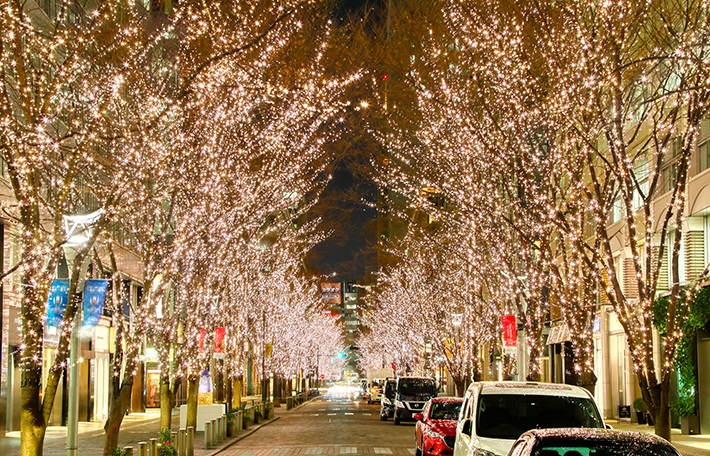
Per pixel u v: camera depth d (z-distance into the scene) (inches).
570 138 596.4
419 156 857.5
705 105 518.0
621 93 536.4
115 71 561.6
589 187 882.1
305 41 701.3
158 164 585.9
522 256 788.0
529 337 786.8
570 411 424.8
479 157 699.4
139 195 579.2
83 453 834.8
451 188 767.1
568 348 1403.8
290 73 685.3
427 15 735.7
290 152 790.5
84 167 572.4
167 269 651.5
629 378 1203.9
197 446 928.9
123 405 604.1
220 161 709.9
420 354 1856.5
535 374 761.6
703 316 929.5
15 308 1002.1
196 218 697.0
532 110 617.3
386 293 2096.5
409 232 1300.4
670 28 493.4
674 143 971.3
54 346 1189.7
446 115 716.0
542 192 675.4
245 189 774.5
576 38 559.5
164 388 802.8
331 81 658.2
